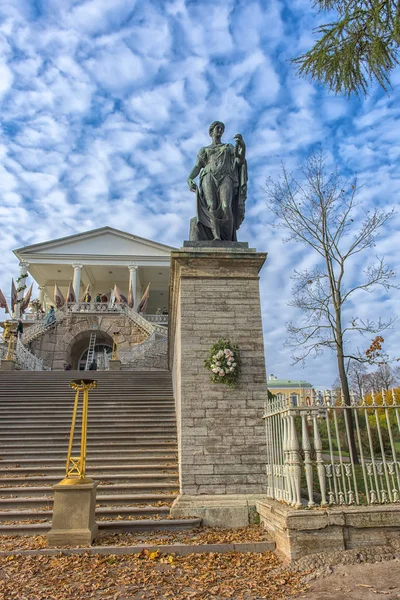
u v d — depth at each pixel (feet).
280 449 23.21
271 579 16.11
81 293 169.89
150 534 21.83
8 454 34.30
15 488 27.58
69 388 55.52
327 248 48.16
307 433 19.75
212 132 35.81
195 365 27.99
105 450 34.68
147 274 164.04
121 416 42.68
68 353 102.89
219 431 26.35
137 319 105.40
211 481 25.31
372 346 44.83
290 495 20.12
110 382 59.36
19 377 63.26
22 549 19.51
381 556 17.17
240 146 34.65
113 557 18.76
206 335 28.71
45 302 170.09
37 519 23.89
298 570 16.63
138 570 17.28
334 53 17.63
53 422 41.19
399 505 18.75
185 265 30.32
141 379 60.64
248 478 25.46
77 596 14.90
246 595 14.73
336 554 17.17
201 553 19.30
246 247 31.71
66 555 19.02
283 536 18.38
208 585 15.70
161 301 179.52
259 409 26.96
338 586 14.82
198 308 29.35
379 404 22.22
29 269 157.38
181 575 16.79
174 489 27.78
